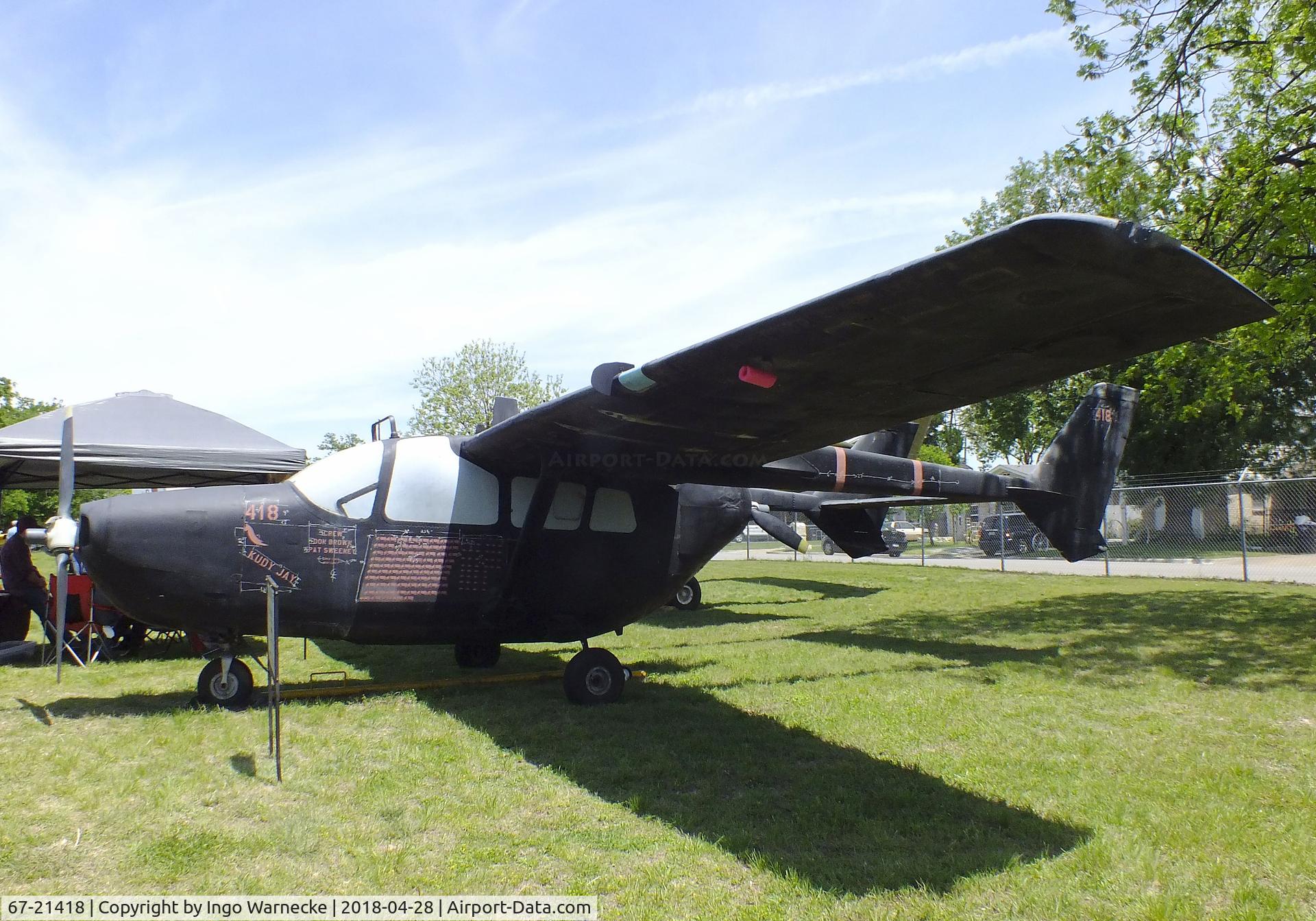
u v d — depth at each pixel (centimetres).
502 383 2989
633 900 324
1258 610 1147
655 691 707
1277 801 429
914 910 315
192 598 592
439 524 674
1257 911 313
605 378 516
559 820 409
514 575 673
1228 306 361
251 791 441
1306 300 975
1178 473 2947
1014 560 2641
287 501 629
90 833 381
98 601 908
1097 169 1166
